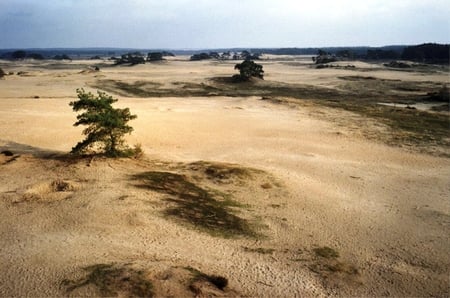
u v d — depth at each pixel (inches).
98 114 770.8
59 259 414.3
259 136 1096.2
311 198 660.7
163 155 881.5
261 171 770.8
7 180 653.3
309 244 505.7
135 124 1186.6
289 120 1328.7
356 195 687.7
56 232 479.5
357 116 1417.3
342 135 1128.8
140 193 607.8
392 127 1246.9
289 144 1016.2
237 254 464.4
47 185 625.6
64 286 366.0
